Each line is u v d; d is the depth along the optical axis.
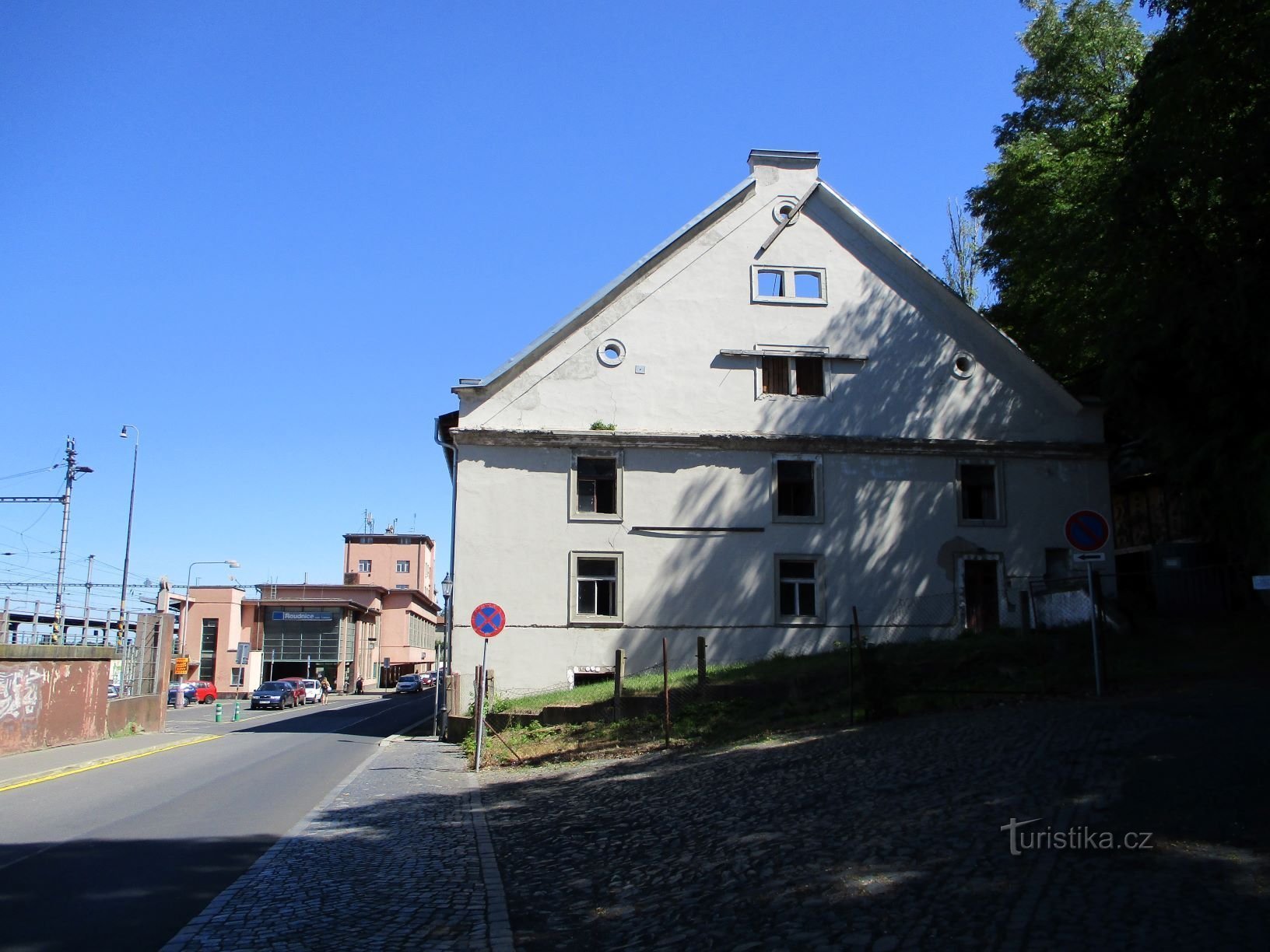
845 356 27.20
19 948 6.52
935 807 8.38
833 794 9.76
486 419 25.91
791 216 27.83
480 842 10.32
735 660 25.42
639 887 7.79
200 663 70.31
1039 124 28.94
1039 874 6.26
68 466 45.38
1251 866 5.99
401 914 7.39
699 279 27.23
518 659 24.89
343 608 75.00
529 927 7.09
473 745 19.58
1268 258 16.09
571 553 25.48
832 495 26.55
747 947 5.92
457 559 25.12
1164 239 17.58
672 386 26.53
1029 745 10.26
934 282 27.86
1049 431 27.61
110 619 27.95
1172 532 26.22
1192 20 15.88
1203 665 15.69
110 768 18.36
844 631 25.83
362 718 37.53
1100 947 5.06
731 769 12.48
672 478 26.14
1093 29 27.17
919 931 5.65
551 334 26.30
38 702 21.70
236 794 14.47
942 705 14.62
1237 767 8.21
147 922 7.20
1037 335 31.52
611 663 25.17
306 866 9.16
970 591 26.59
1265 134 15.34
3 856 9.72
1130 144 18.08
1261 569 17.53
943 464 27.06
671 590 25.61
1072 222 24.00
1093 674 15.41
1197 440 17.92
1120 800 7.64
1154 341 17.66
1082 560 14.34
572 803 12.23
